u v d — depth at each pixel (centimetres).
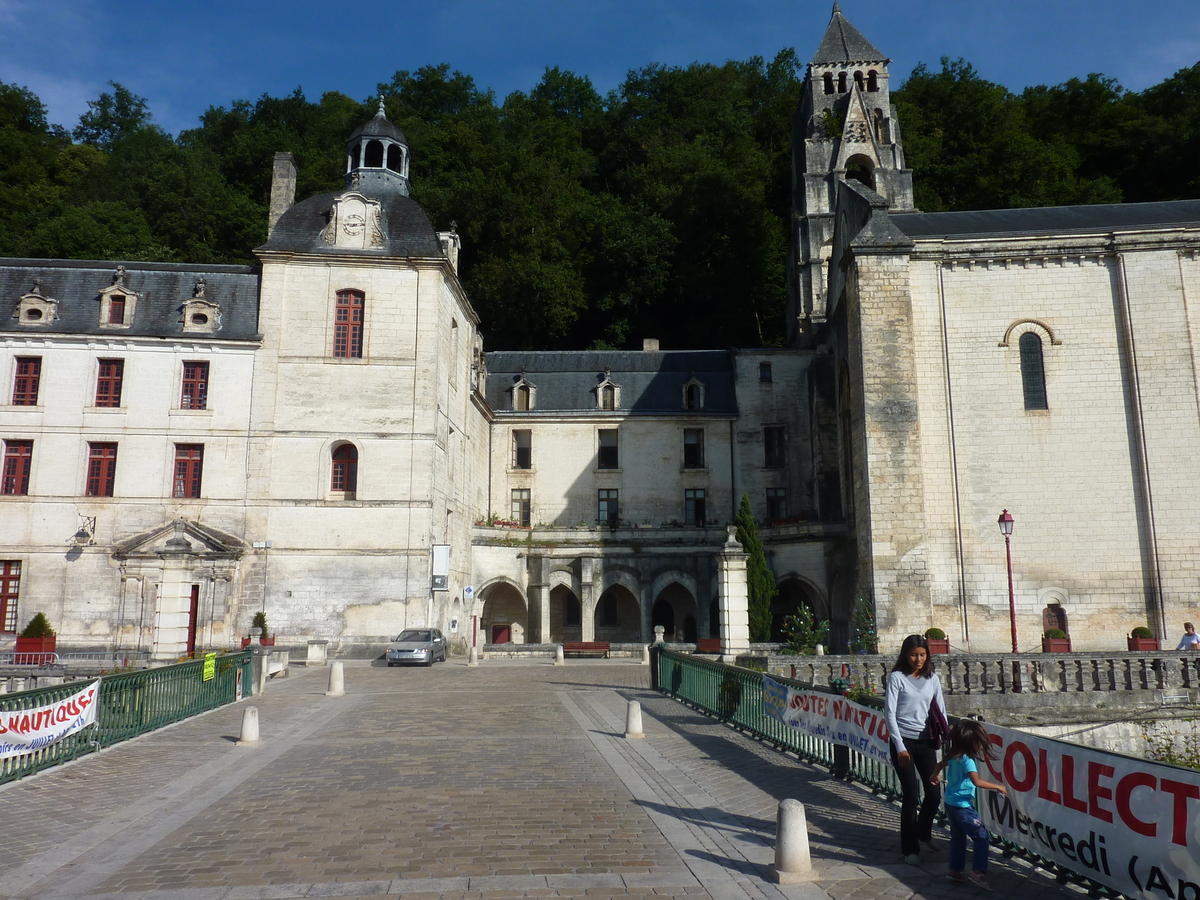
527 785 1125
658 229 5975
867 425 2908
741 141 6856
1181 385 2959
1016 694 2106
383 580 3372
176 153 6144
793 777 1184
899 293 2997
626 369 4897
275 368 3478
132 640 3247
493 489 4697
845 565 3778
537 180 6109
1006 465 3000
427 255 3578
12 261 3584
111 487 3403
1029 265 3114
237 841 870
